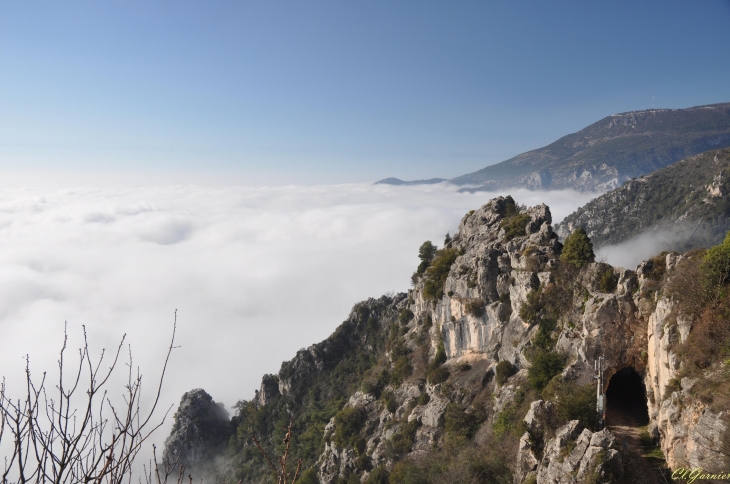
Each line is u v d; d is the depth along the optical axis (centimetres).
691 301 3447
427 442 6134
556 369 4816
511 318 6088
